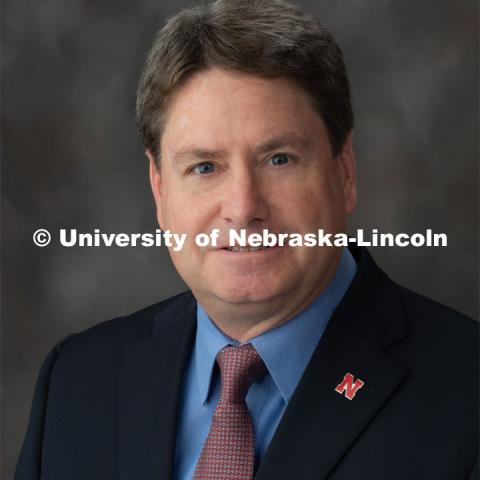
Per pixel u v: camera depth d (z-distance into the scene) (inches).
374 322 100.0
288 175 89.6
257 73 86.7
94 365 112.0
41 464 108.7
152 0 261.1
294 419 92.7
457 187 267.7
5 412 258.8
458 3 266.7
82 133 261.9
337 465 90.9
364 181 267.6
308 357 97.0
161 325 113.2
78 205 262.2
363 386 94.5
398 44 267.9
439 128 267.4
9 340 259.8
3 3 258.7
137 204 264.7
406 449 90.7
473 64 266.7
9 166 259.0
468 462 89.4
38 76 260.1
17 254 260.1
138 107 97.6
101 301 263.7
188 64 88.0
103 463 103.1
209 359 99.4
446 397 93.3
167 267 266.7
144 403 103.9
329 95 91.4
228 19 87.4
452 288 267.0
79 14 261.3
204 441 98.0
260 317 94.3
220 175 90.1
